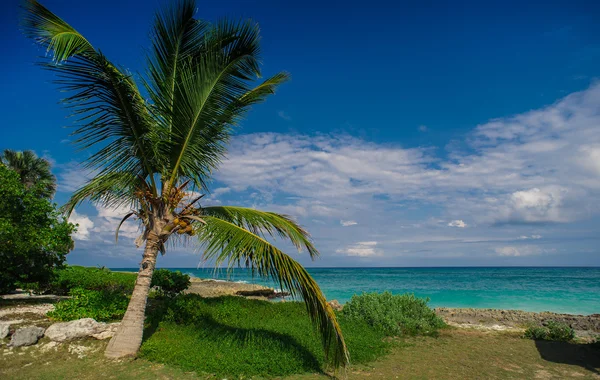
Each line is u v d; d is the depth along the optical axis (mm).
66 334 7590
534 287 38719
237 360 6711
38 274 12812
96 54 6680
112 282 14320
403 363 7715
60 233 12156
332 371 6859
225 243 6902
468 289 36750
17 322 8445
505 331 12227
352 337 9188
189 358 6730
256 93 8523
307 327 9820
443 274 82438
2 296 13047
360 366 7355
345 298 29172
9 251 11070
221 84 7648
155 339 7820
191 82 7273
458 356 8461
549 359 8367
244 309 11391
